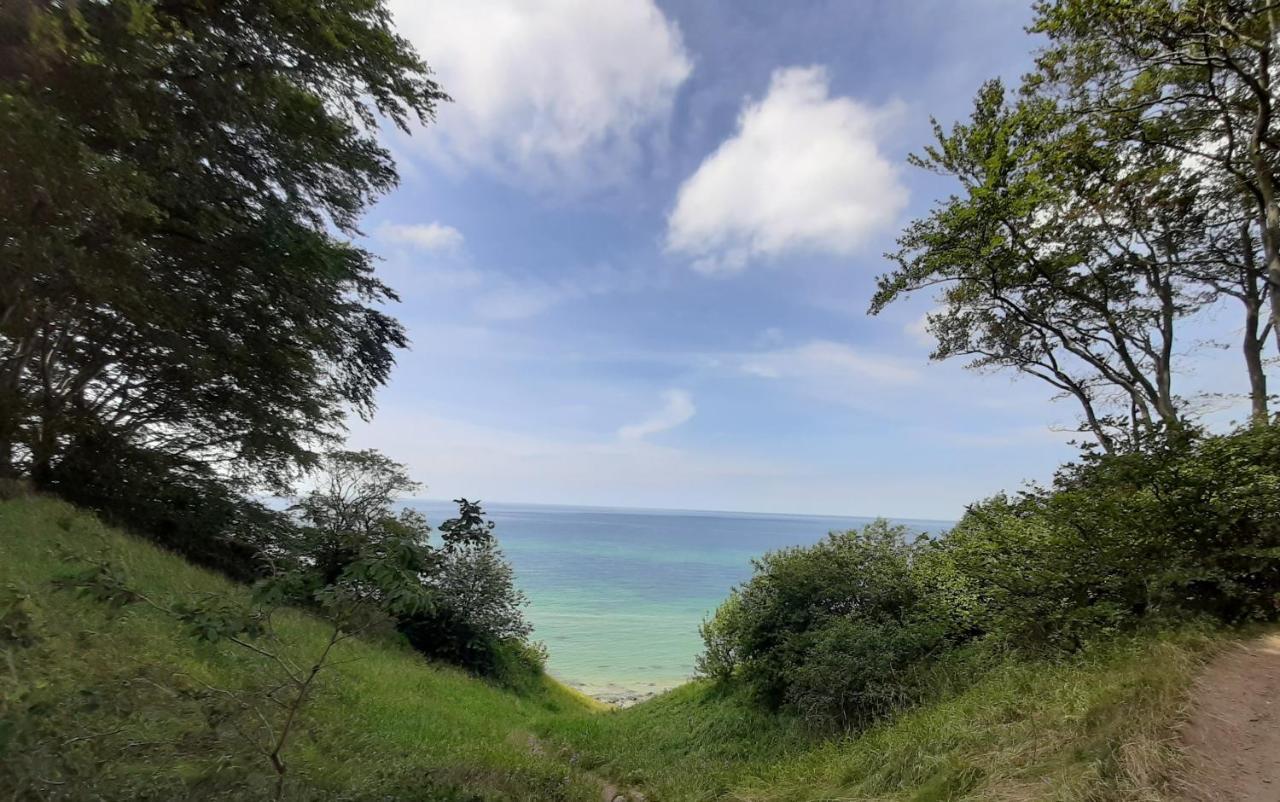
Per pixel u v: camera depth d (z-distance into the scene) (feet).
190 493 60.90
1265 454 19.01
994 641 26.02
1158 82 36.06
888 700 25.99
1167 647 17.17
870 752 20.62
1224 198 38.22
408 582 10.62
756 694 34.40
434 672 48.26
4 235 27.55
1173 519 19.85
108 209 29.30
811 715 28.40
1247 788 11.39
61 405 52.42
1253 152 31.32
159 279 46.26
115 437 57.36
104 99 27.84
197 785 11.15
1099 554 21.40
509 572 66.13
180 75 33.27
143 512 56.39
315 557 11.75
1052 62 37.24
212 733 12.24
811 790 19.98
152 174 35.24
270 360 58.08
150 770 11.35
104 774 10.55
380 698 30.73
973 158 39.37
